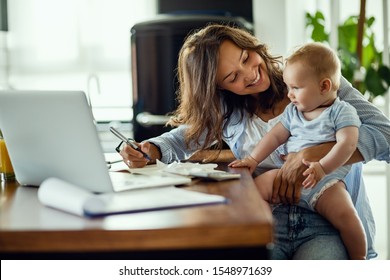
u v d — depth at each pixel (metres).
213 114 1.91
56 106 1.26
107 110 4.01
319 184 1.72
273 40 3.62
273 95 1.94
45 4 3.98
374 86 3.12
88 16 3.98
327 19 3.75
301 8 3.71
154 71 3.32
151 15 3.92
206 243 0.91
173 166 1.64
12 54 4.01
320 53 1.75
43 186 1.14
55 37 4.00
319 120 1.75
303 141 1.79
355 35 3.44
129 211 1.04
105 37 3.99
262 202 1.11
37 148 1.33
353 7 3.70
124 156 1.70
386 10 3.15
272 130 1.85
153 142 1.89
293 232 1.77
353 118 1.70
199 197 1.14
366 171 3.48
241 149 1.97
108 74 4.02
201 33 1.93
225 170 1.64
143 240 0.91
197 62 1.88
